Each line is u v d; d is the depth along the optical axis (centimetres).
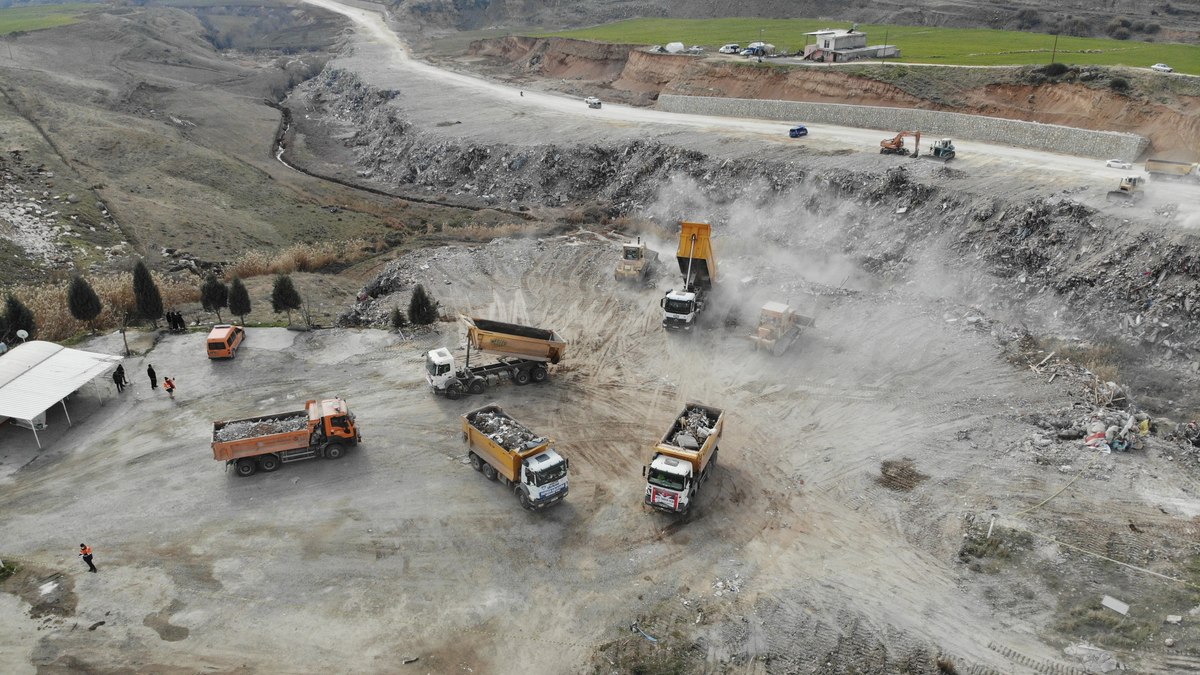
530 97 9962
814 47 8369
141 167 7075
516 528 2536
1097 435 2888
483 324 3431
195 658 2017
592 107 8900
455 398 3381
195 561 2372
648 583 2295
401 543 2464
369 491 2728
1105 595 2147
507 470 2603
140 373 3562
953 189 4866
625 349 3897
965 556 2358
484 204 7169
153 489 2725
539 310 4372
